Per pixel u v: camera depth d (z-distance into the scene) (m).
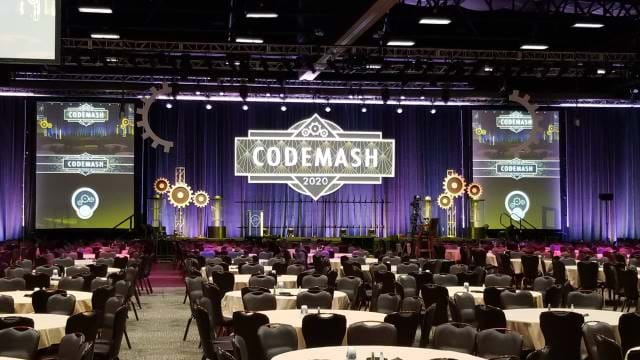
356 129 26.92
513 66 21.09
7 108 25.16
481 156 26.52
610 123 27.52
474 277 12.80
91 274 12.49
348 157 26.78
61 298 9.12
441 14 16.56
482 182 26.50
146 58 19.70
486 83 24.56
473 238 25.25
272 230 26.48
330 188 26.69
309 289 9.69
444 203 26.42
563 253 17.52
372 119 27.03
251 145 26.50
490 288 9.92
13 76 23.23
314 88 24.41
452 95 25.23
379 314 8.45
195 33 21.86
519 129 26.66
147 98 21.25
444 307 10.07
